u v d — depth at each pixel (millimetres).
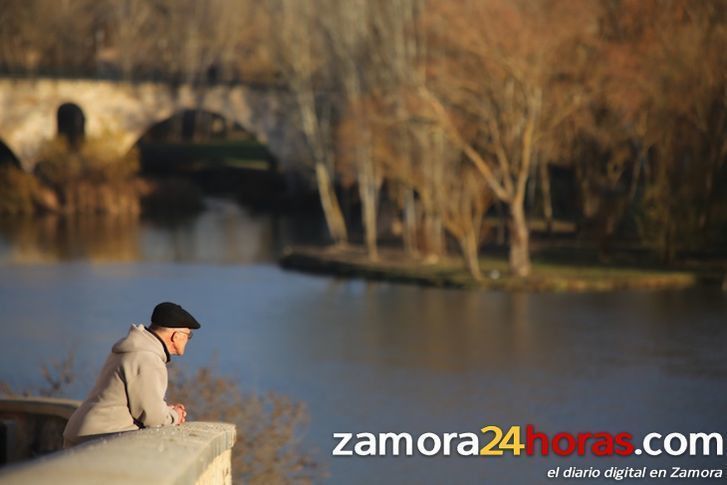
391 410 127625
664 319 189125
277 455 73062
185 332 27594
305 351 163875
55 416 37500
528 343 170625
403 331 181625
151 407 25953
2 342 166500
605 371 150375
